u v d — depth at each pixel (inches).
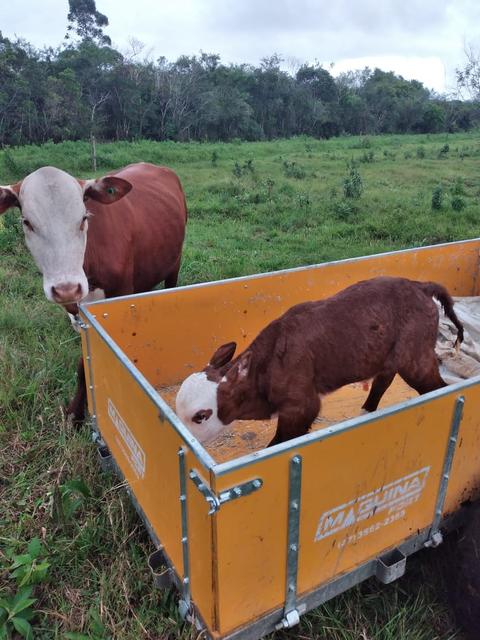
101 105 1636.3
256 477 69.0
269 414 116.5
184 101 1831.9
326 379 115.4
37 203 133.3
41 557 112.0
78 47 1875.0
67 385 169.2
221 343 157.4
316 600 85.5
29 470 137.6
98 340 114.7
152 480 94.0
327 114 2215.8
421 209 456.1
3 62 1374.3
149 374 149.4
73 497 126.3
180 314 146.4
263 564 75.8
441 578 103.9
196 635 88.5
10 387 163.8
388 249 333.4
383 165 852.0
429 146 1302.9
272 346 111.5
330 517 80.2
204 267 287.4
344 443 75.8
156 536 98.3
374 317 117.4
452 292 195.3
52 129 1444.4
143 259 183.2
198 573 79.0
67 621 99.3
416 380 128.2
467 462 95.3
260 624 80.1
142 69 1796.3
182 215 210.7
